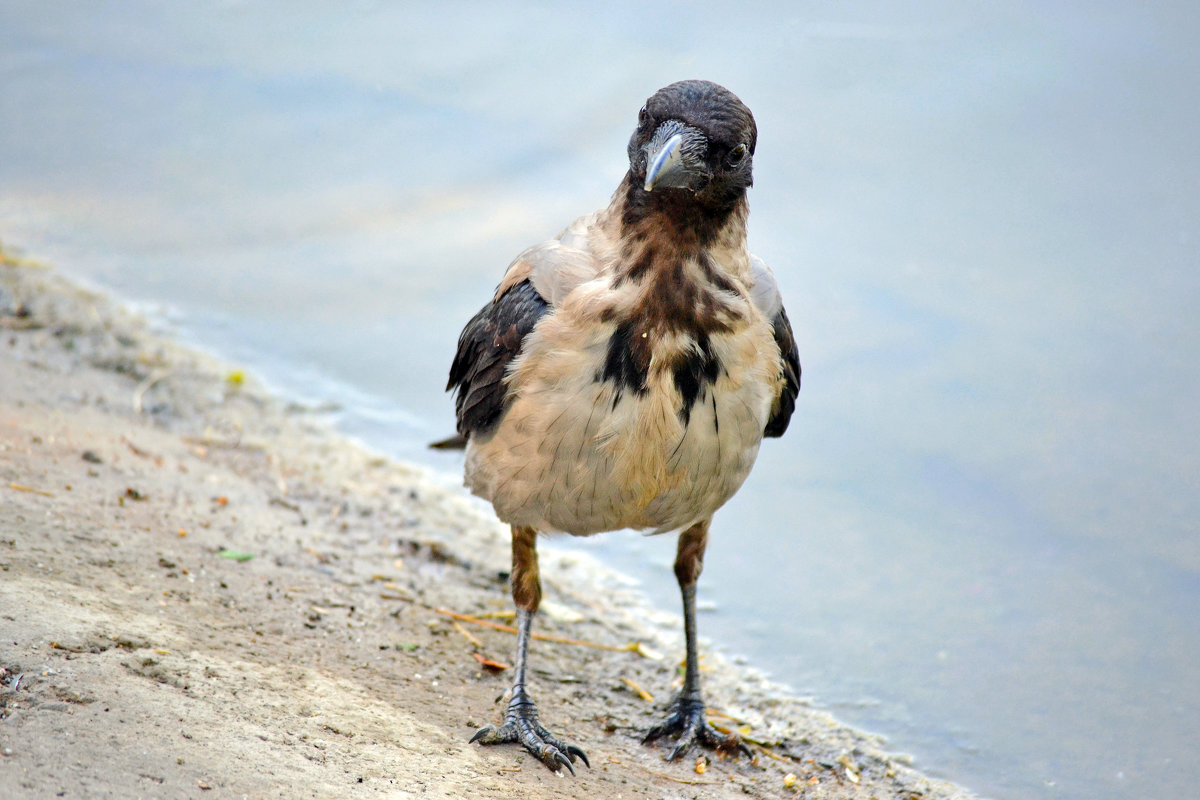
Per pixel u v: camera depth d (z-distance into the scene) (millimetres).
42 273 16000
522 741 8328
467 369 9297
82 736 6426
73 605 7992
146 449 11938
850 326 15117
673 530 8742
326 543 11070
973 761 9406
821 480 13125
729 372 7836
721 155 7488
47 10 21188
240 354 15172
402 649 9359
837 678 10430
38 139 18438
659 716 9570
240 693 7586
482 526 12578
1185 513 12328
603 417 7738
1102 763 9398
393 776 7133
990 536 12297
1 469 10172
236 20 20719
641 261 7641
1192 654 10625
